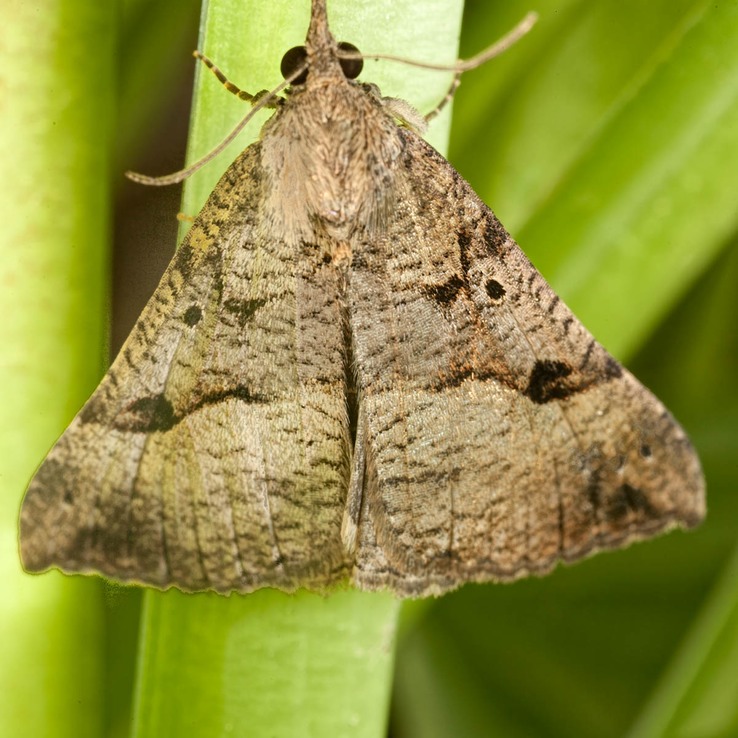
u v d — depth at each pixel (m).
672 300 0.16
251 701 0.16
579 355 0.16
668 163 0.16
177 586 0.16
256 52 0.16
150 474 0.16
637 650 0.17
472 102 0.17
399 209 0.16
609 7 0.17
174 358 0.16
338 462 0.16
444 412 0.16
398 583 0.16
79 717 0.16
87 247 0.16
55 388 0.16
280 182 0.16
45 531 0.16
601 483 0.16
